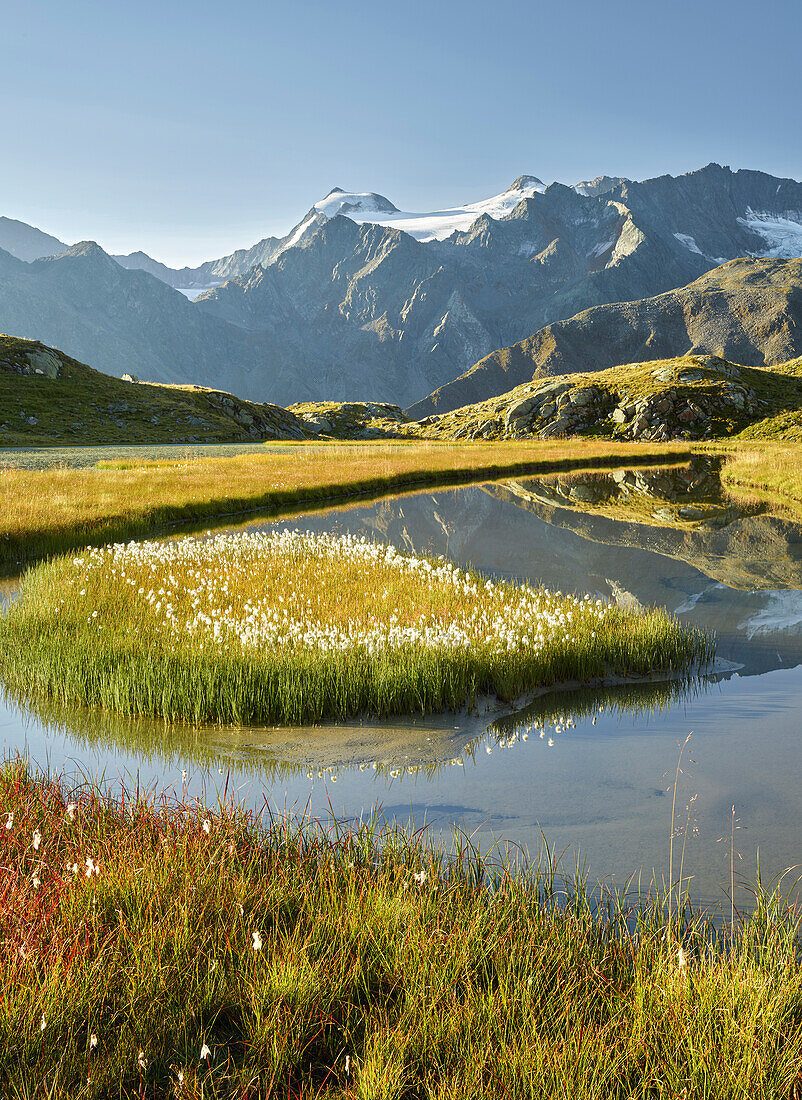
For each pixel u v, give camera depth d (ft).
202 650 35.19
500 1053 12.34
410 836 21.04
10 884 16.02
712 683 36.17
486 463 174.50
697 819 22.47
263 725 30.76
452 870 18.76
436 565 59.52
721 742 28.84
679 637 40.45
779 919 16.92
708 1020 12.95
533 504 113.50
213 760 27.35
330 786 25.16
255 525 92.63
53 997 12.84
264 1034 12.62
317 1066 12.59
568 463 188.14
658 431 314.76
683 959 13.78
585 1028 13.16
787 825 22.02
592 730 30.22
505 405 428.15
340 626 39.29
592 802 23.68
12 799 20.81
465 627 38.65
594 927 16.71
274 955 14.10
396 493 131.85
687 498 118.11
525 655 35.40
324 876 17.49
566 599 46.55
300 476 140.05
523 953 14.98
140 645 36.52
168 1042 12.80
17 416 302.04
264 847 19.26
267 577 51.75
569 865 19.83
